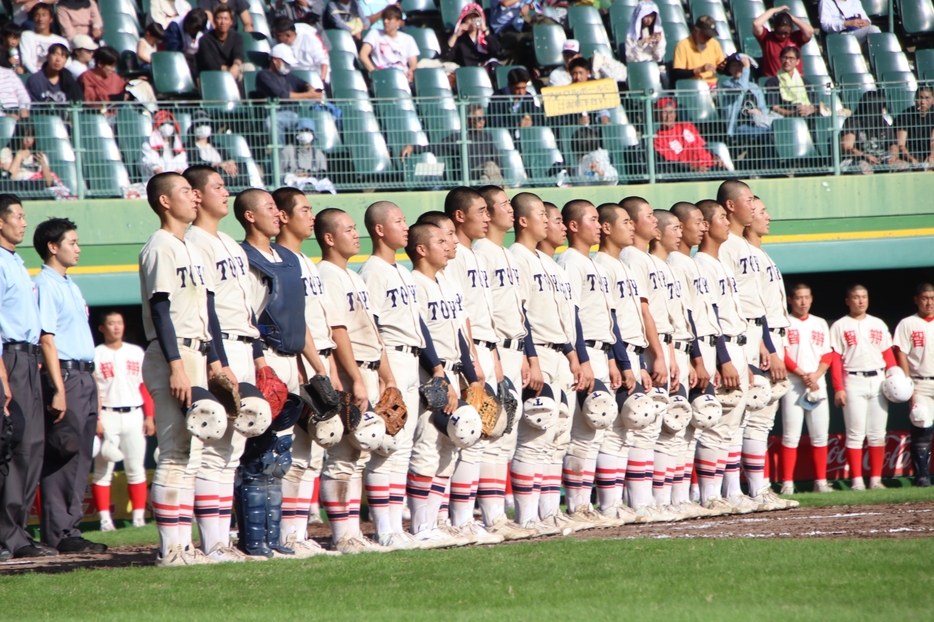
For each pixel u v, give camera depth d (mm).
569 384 21094
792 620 10078
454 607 11406
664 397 22484
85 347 20672
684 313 23625
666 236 23781
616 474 22188
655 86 38031
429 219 19188
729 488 24688
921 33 43281
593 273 21859
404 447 18172
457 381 19391
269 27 40656
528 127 31094
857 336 29781
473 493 19531
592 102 31359
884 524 19422
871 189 32188
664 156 31750
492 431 18891
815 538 16891
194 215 15938
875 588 11617
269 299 16578
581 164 31359
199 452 16031
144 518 26844
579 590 12117
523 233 21109
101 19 36969
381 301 18297
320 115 29938
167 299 15289
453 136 30781
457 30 39188
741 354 24422
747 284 24969
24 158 27938
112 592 13094
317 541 20094
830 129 32344
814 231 31984
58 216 27953
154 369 15734
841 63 40688
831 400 32938
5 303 18516
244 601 12234
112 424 25719
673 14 42688
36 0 36469
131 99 32781
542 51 39250
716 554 14562
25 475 18938
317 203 29578
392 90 36844
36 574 15133
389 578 13484
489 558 15047
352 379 17375
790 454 29062
